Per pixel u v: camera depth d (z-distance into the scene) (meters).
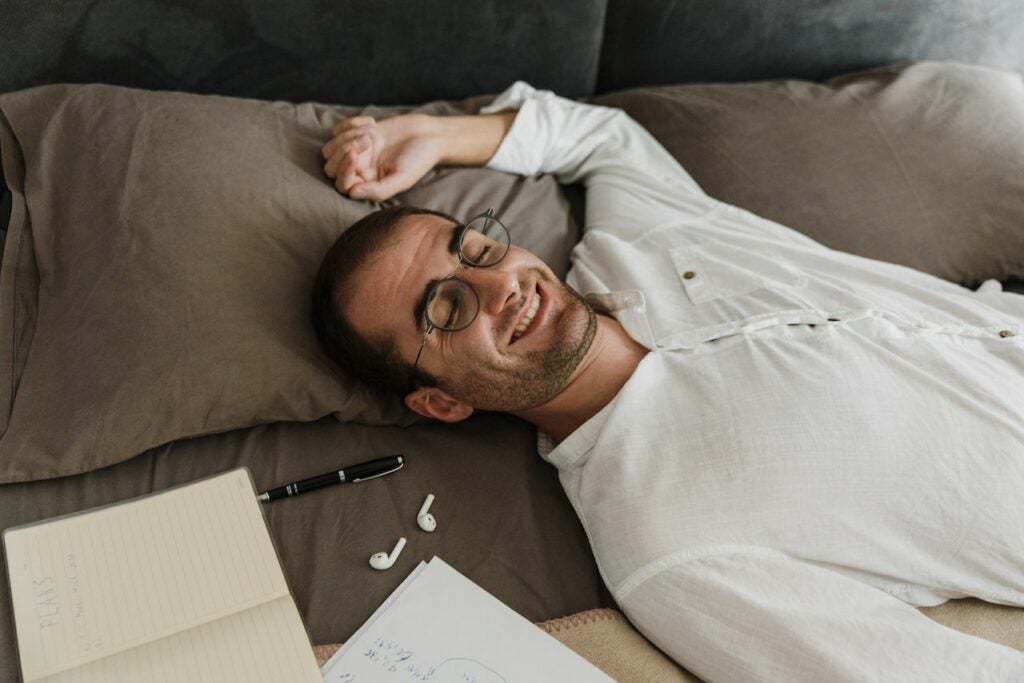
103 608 0.82
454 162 1.31
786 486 0.91
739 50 1.59
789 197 1.34
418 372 1.04
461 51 1.43
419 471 1.05
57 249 1.07
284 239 1.09
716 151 1.39
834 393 0.96
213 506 0.91
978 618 0.93
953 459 0.94
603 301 1.13
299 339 1.05
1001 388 1.00
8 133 1.15
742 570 0.86
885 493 0.92
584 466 1.02
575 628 0.90
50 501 0.94
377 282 1.01
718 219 1.25
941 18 1.58
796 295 1.09
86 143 1.10
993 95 1.44
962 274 1.32
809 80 1.66
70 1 1.18
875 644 0.80
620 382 1.08
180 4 1.24
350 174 1.17
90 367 0.96
